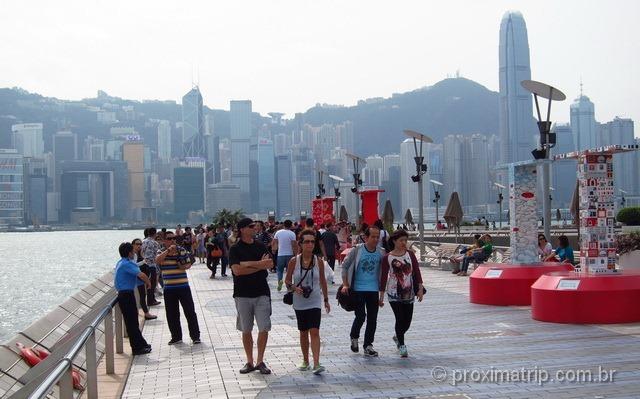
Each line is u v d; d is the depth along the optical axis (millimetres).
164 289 12594
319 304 9500
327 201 37875
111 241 180125
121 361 11242
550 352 10172
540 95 17750
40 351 11039
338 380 8938
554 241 39469
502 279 15695
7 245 153000
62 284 49062
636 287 12508
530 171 16172
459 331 12367
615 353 9945
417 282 10289
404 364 9727
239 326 9656
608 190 13031
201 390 8758
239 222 9609
